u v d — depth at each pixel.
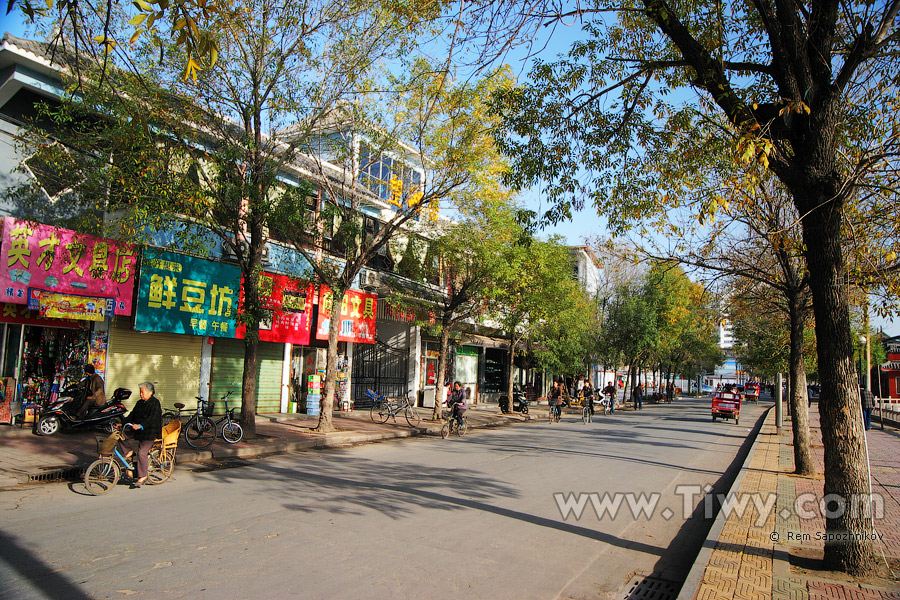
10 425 12.38
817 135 5.95
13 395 12.72
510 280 19.33
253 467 11.02
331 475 10.35
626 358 40.03
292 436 14.59
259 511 7.51
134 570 5.27
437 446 15.16
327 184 15.38
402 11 8.38
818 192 5.92
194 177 12.54
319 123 14.19
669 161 9.20
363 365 24.09
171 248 13.26
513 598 5.06
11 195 10.99
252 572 5.30
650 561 6.40
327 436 14.76
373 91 13.59
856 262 8.31
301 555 5.81
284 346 19.77
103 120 11.45
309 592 4.89
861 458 5.76
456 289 23.41
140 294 13.96
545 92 8.89
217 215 12.54
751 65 6.69
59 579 5.02
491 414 26.59
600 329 37.38
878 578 5.56
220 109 12.66
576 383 40.84
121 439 8.84
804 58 5.96
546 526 7.44
